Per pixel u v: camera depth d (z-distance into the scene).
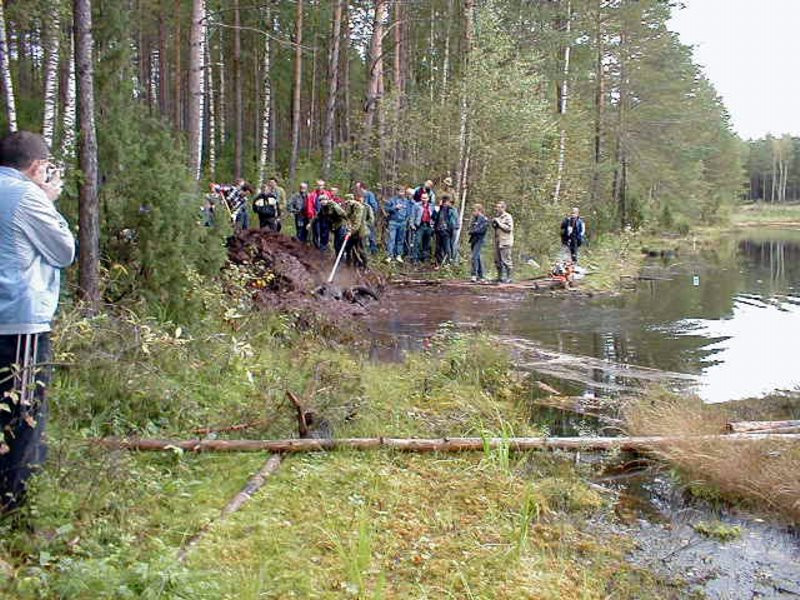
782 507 5.48
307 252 14.19
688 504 5.57
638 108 35.94
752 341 11.70
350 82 33.19
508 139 20.58
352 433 6.21
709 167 58.12
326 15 25.86
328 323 10.59
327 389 6.69
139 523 4.07
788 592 4.35
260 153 27.88
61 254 3.65
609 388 8.70
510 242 17.66
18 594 3.20
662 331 12.44
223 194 16.08
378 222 19.06
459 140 20.39
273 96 31.80
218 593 3.45
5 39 12.19
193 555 3.81
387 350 9.95
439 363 8.92
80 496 4.07
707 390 8.77
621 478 6.04
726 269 24.05
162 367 6.43
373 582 3.83
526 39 25.81
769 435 6.44
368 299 14.23
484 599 3.83
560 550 4.65
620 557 4.67
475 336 10.64
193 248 8.23
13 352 3.55
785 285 19.50
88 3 6.69
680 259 28.16
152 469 4.84
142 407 5.67
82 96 6.68
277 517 4.43
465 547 4.41
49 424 4.95
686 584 4.39
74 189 7.13
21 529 3.69
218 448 5.40
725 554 4.81
